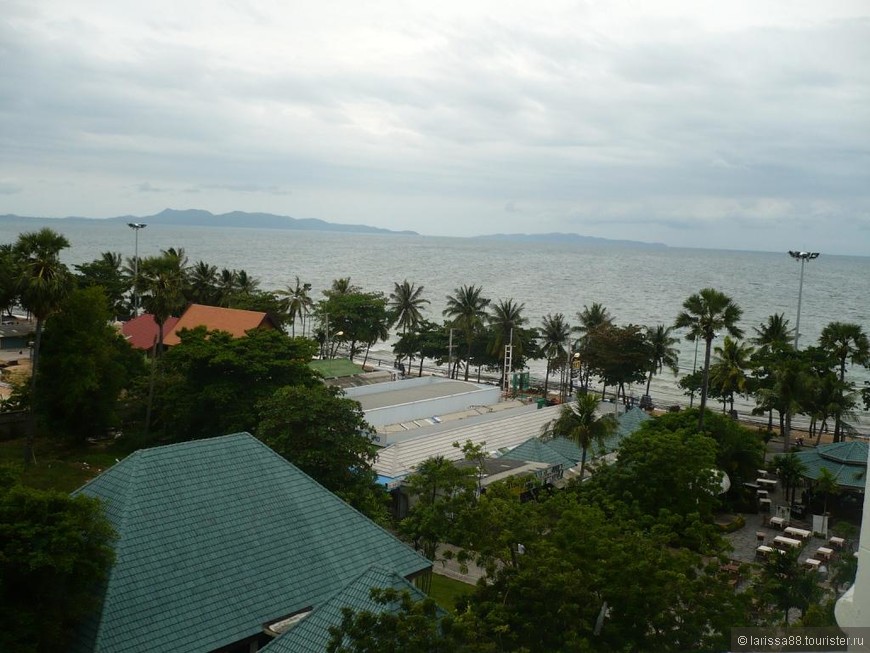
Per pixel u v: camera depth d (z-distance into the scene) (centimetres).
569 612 2639
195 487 3192
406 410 6988
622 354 9706
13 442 6775
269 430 5003
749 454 6438
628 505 4578
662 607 2714
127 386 7312
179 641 2669
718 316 6512
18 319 13025
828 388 7962
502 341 10838
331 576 3184
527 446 6506
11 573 2359
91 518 2622
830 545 5347
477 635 2391
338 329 11756
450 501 4053
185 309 11281
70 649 2534
